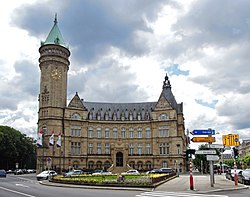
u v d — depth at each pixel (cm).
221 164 11219
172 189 3628
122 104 13100
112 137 12262
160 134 11856
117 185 4041
